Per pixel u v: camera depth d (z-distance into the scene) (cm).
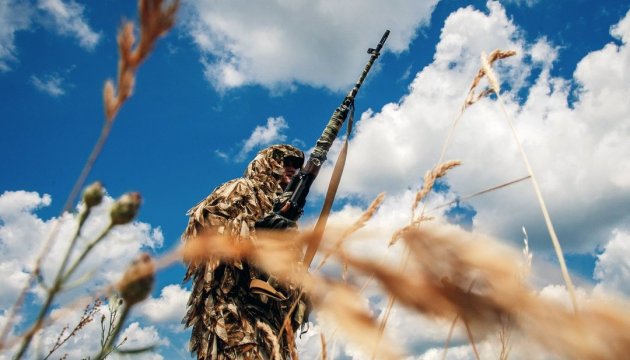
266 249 88
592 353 43
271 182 330
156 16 38
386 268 63
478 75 124
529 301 49
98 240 45
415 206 103
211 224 265
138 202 45
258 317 249
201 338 257
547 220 79
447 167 110
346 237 82
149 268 44
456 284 55
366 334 65
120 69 40
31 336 41
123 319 45
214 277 255
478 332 52
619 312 45
